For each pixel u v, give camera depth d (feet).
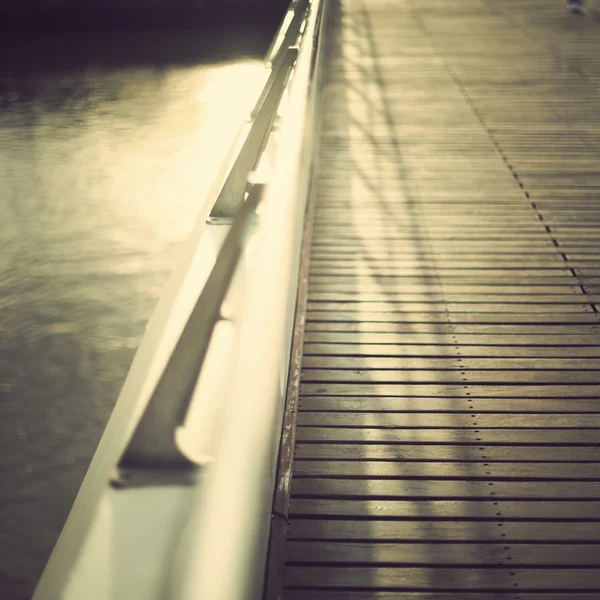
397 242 15.14
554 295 12.95
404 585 7.29
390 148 21.24
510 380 10.63
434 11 44.96
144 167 42.86
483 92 27.07
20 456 20.22
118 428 5.25
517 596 7.18
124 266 31.89
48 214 37.01
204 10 79.46
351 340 11.64
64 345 25.90
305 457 9.06
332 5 45.75
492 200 17.29
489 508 8.26
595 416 9.85
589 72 29.37
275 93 11.96
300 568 7.47
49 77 60.90
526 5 45.83
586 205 16.87
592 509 8.25
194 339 2.99
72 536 4.01
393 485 8.61
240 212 4.95
